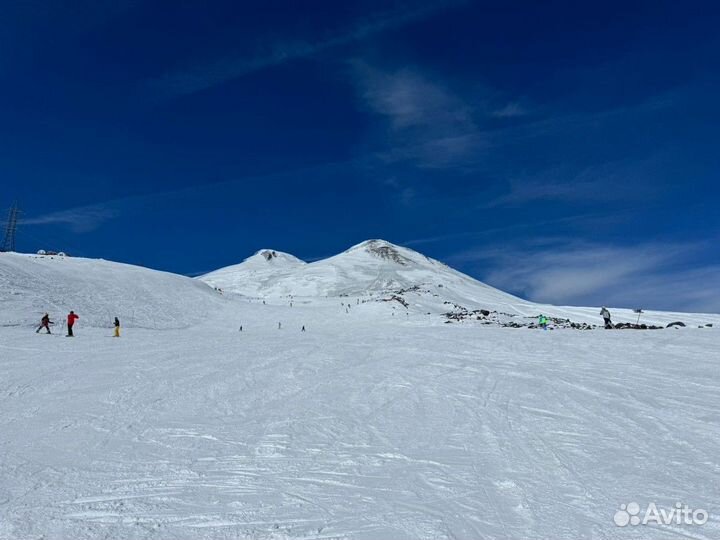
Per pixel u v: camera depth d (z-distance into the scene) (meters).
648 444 9.89
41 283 54.66
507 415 12.59
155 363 22.47
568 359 20.25
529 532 6.69
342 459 9.91
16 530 7.03
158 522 7.27
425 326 45.25
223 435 11.84
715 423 10.96
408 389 16.25
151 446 11.10
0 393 16.89
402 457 9.89
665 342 22.94
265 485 8.65
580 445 10.04
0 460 10.20
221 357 24.09
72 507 7.83
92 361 23.12
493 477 8.66
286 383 17.91
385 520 7.19
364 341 29.89
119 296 59.59
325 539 6.70
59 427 12.78
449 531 6.80
